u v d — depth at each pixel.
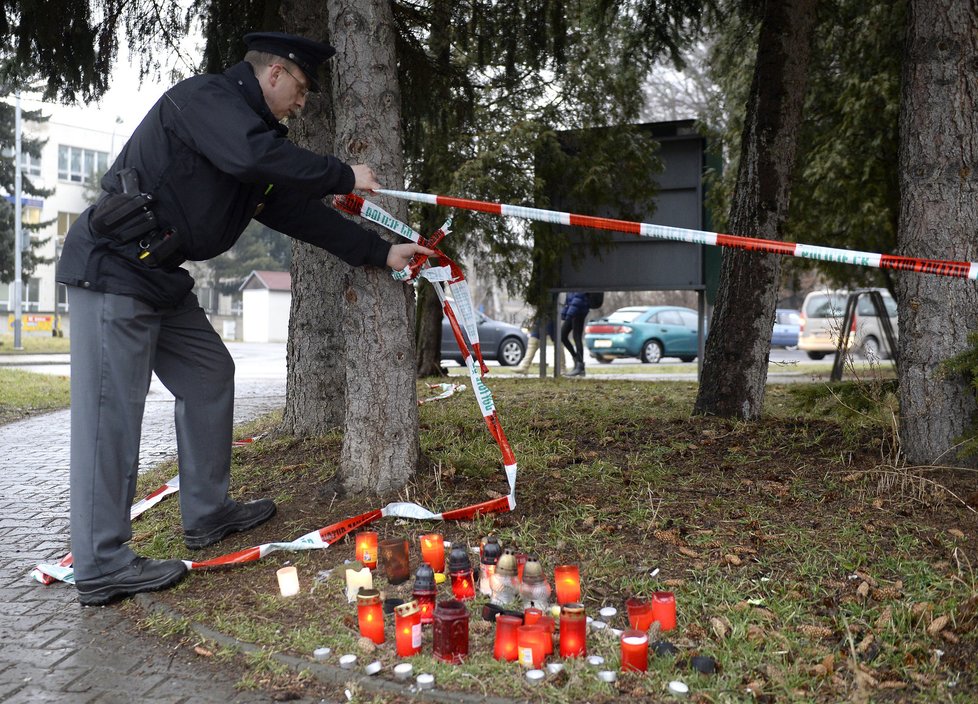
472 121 8.62
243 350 33.03
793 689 2.77
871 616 3.26
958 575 3.49
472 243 11.62
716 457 5.36
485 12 7.62
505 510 4.33
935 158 4.56
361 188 3.98
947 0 4.52
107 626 3.54
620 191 11.64
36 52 7.01
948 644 3.06
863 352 6.51
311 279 6.42
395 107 4.60
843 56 10.83
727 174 12.20
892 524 4.04
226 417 4.34
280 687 2.95
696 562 3.74
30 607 3.79
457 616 2.97
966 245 4.52
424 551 3.70
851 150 10.77
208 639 3.31
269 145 3.57
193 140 3.60
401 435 4.69
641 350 22.09
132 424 3.80
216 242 3.83
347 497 4.67
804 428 5.84
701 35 8.40
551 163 11.49
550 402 8.27
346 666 2.97
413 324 4.77
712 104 13.45
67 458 7.70
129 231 3.61
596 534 4.07
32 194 37.06
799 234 11.84
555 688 2.76
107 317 3.66
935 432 4.63
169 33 7.32
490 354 20.61
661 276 11.89
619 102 11.52
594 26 8.35
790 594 3.42
